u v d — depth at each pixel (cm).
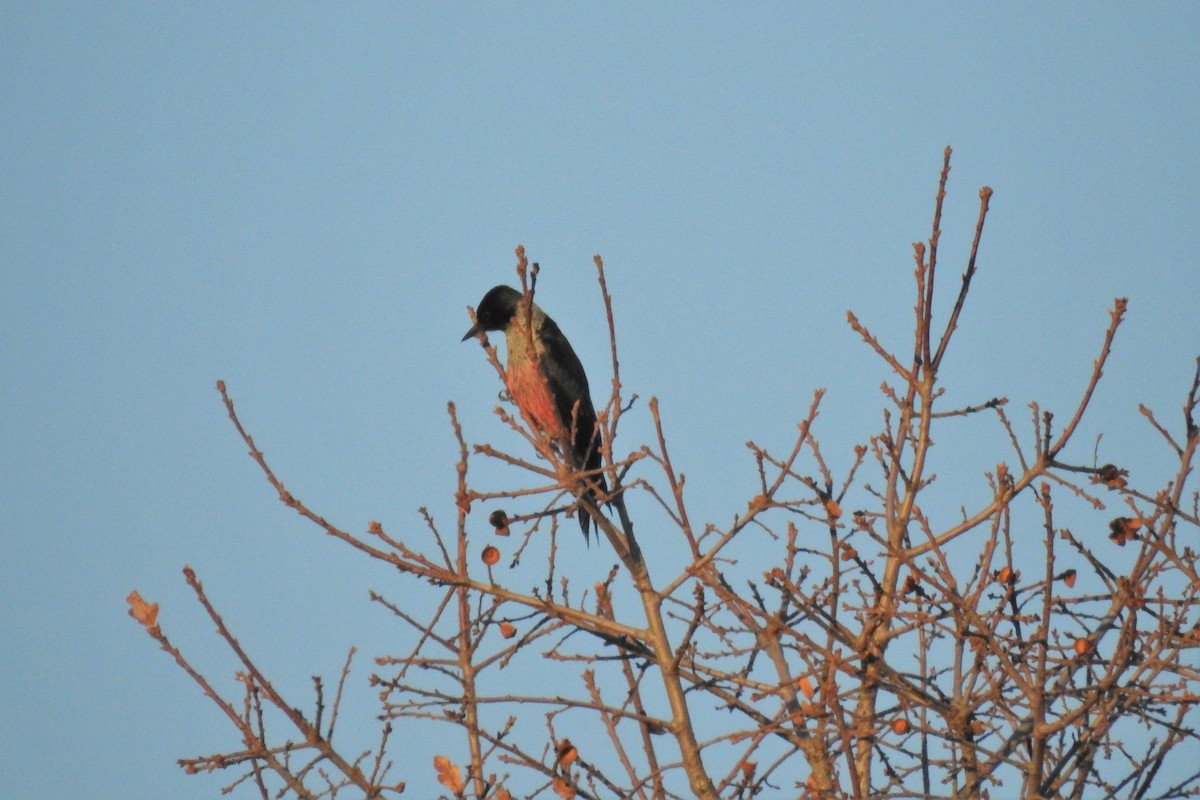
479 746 1046
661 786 1001
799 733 1005
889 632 1061
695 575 1037
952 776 1000
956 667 1064
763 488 1064
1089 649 960
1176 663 964
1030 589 1030
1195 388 1052
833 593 1054
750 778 1009
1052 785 955
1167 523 1022
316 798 1002
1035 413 1066
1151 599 946
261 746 1007
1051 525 976
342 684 1038
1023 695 988
